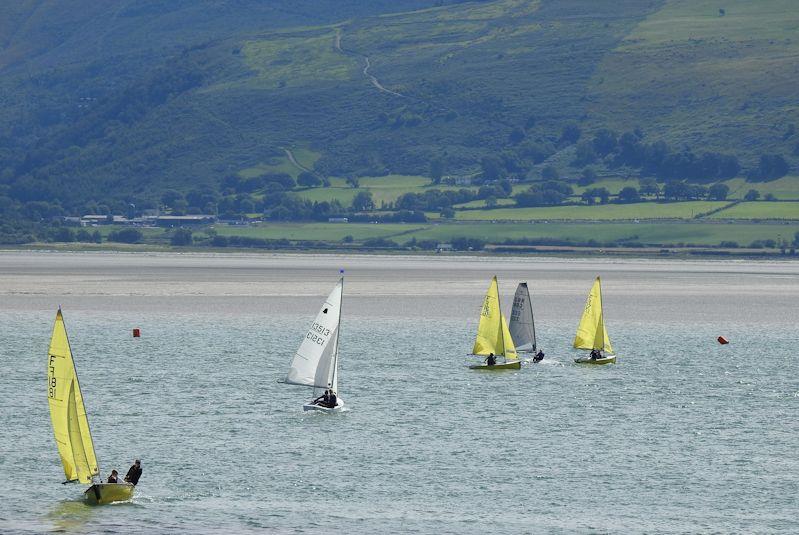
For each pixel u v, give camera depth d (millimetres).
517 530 195250
